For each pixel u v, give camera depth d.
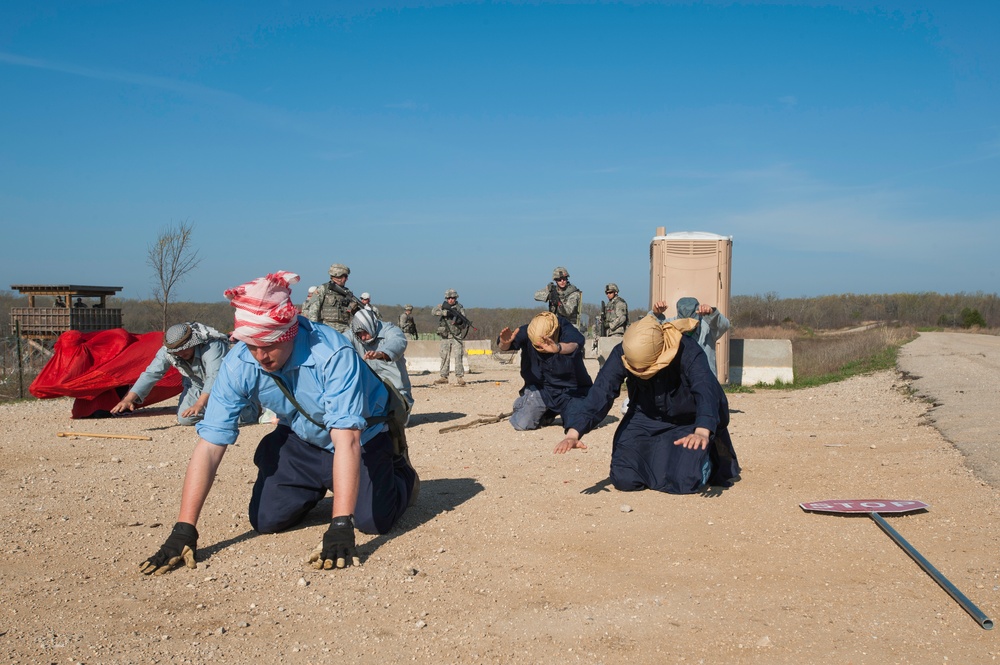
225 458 7.92
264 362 4.47
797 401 12.54
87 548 5.01
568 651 3.56
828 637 3.66
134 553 4.91
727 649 3.56
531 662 3.46
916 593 4.15
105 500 6.25
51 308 21.47
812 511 5.65
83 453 8.40
